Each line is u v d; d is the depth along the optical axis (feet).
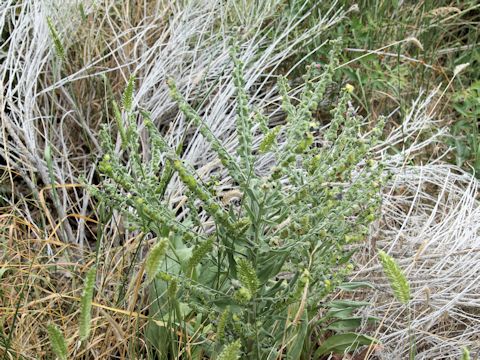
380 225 2.93
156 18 3.49
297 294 1.87
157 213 1.94
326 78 2.00
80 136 3.23
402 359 2.45
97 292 2.41
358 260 2.73
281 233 2.00
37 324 2.28
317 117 3.63
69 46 3.30
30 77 3.15
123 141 1.99
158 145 1.88
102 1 3.54
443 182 3.29
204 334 2.20
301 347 2.10
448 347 2.51
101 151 3.00
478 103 3.56
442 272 2.70
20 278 2.44
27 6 3.45
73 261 2.69
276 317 2.04
